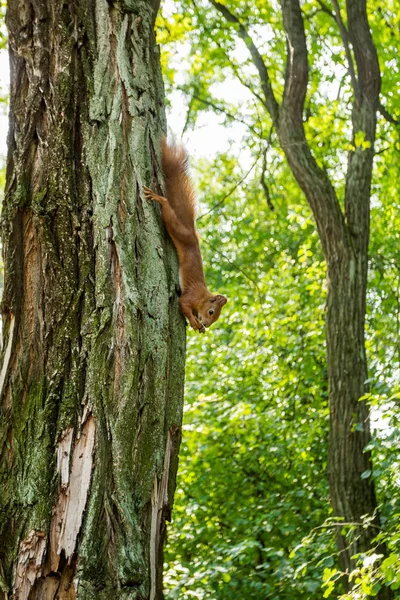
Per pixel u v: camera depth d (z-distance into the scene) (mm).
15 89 3684
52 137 3498
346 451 8719
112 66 3730
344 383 8938
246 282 15750
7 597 2904
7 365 3268
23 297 3332
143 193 3627
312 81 13164
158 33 10727
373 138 9836
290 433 11523
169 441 3359
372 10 12641
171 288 3635
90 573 2906
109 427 3098
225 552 9305
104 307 3252
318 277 12328
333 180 15000
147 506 3123
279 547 11172
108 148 3551
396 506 8711
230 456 11883
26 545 2957
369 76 10031
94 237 3361
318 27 12727
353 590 5887
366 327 13094
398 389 7738
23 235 3402
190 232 5746
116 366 3199
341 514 8586
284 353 12680
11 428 3170
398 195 13867
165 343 3395
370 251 14125
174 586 9180
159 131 3934
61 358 3189
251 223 17516
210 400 11461
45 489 3014
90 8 3805
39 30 3711
